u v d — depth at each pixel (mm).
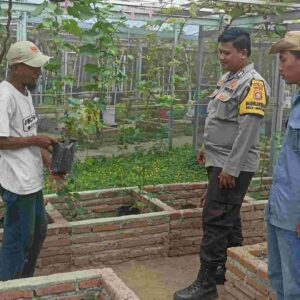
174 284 4219
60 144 3484
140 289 4113
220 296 3949
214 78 7891
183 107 7773
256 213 5008
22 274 3570
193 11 6086
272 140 6684
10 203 3305
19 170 3283
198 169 7664
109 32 4555
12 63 3236
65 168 3498
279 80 6621
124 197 5406
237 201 3766
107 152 8734
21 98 3305
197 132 8500
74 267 4426
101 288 2936
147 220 4629
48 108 6270
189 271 4488
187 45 9297
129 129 5809
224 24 7410
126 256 4605
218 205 3756
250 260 3500
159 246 4719
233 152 3572
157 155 8688
